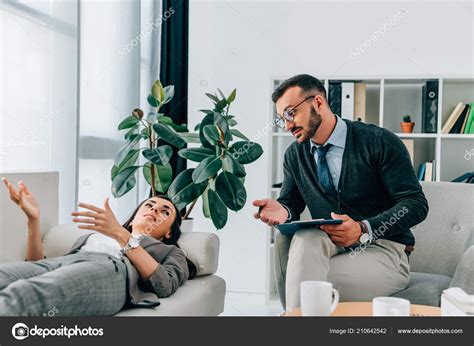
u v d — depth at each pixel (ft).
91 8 8.24
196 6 11.09
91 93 8.25
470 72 10.11
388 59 10.39
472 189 6.63
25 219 5.52
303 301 3.57
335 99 9.43
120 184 7.33
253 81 10.82
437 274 6.46
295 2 10.69
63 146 7.36
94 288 4.07
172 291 5.10
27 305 3.58
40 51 6.97
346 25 10.52
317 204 6.21
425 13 10.27
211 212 7.28
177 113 10.30
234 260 10.65
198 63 11.09
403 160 5.73
